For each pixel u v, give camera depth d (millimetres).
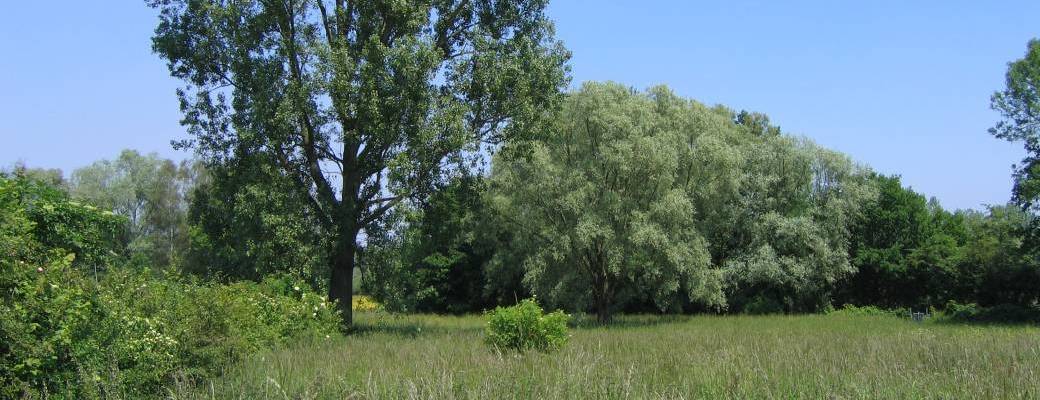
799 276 43938
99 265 10688
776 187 46875
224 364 9938
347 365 11109
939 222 57938
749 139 51156
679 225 33250
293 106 20641
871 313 45094
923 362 11680
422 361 11492
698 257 34000
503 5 24156
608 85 33969
